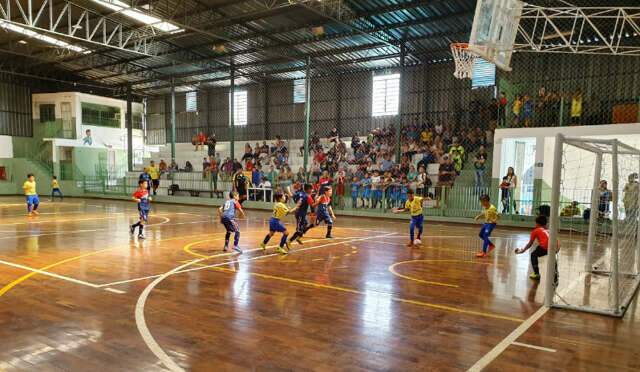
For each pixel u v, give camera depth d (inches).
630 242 325.1
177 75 1008.9
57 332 174.6
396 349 161.6
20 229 493.4
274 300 223.0
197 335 172.9
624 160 409.4
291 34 740.0
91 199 1037.8
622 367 148.9
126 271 285.6
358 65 884.6
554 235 218.8
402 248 392.8
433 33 695.7
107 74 1059.3
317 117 988.6
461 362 151.1
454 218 619.5
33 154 1162.0
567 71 639.1
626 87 599.5
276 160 869.8
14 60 1000.9
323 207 454.0
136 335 172.1
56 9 694.5
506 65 351.6
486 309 212.7
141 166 1133.7
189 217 658.8
